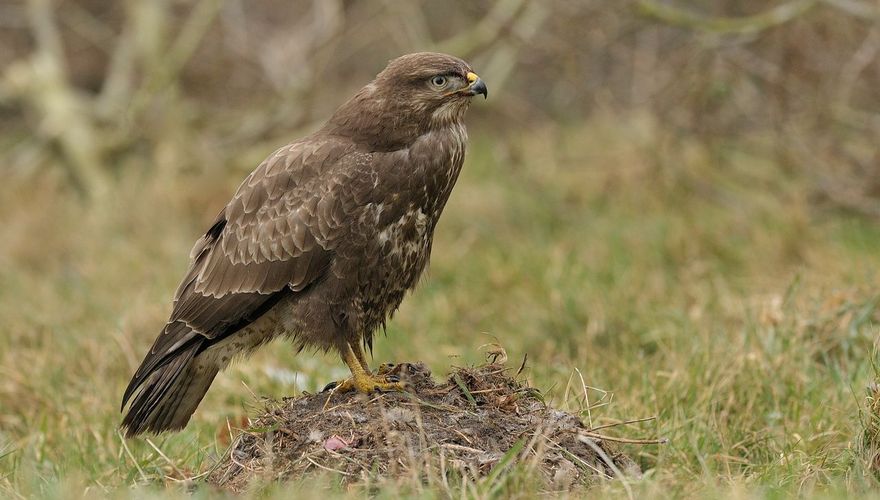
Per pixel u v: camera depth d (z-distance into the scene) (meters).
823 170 15.90
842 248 13.29
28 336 12.38
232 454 7.95
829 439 8.35
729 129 17.20
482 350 11.25
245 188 8.86
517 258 14.41
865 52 15.52
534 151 19.34
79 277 15.16
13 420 10.22
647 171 17.28
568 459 7.64
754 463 8.34
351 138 8.82
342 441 7.69
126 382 10.88
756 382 9.32
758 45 16.97
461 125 9.05
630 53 19.03
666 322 11.34
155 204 17.78
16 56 24.39
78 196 20.20
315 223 8.55
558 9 18.17
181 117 20.52
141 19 20.77
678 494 7.09
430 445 7.64
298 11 23.36
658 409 9.00
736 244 14.34
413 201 8.75
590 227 15.91
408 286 8.99
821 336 10.33
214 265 8.73
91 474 8.55
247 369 10.55
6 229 17.25
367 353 11.55
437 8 22.33
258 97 21.81
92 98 24.81
